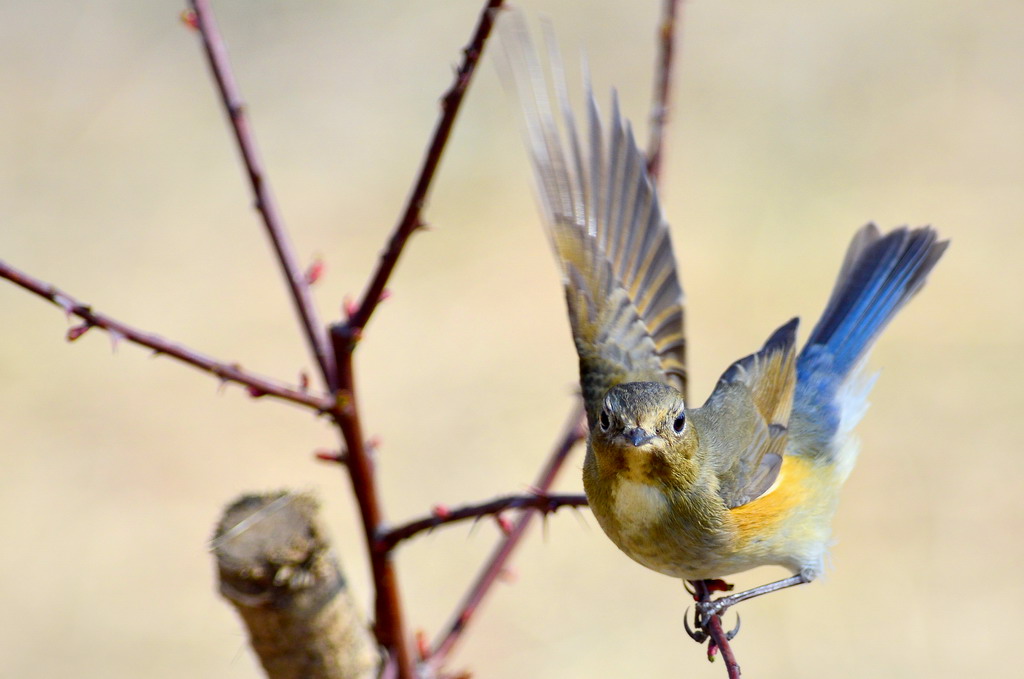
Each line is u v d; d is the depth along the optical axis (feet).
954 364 47.62
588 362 21.52
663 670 37.78
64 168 57.36
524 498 18.24
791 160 57.36
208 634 38.45
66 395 46.88
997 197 54.49
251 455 44.91
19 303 50.75
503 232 55.21
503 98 61.62
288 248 19.12
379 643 19.35
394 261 18.19
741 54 63.77
